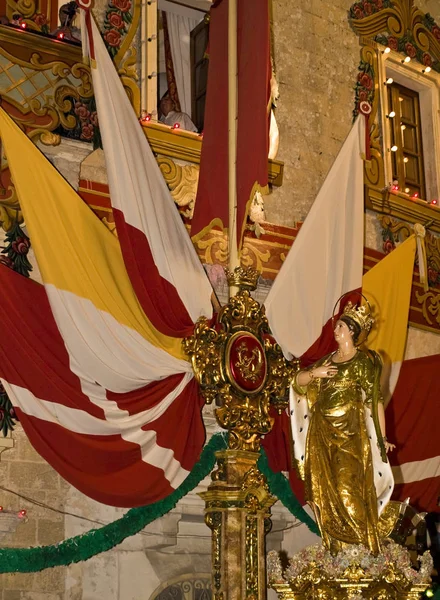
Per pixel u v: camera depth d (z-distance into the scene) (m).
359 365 8.54
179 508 9.02
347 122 11.50
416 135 12.54
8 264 8.38
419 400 10.56
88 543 7.96
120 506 7.98
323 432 8.47
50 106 8.97
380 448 8.37
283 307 9.60
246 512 8.49
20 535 7.98
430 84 12.61
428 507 10.24
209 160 9.34
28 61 8.92
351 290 9.98
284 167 10.78
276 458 9.25
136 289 8.49
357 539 8.04
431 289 11.59
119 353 8.22
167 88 11.07
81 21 8.86
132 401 8.26
